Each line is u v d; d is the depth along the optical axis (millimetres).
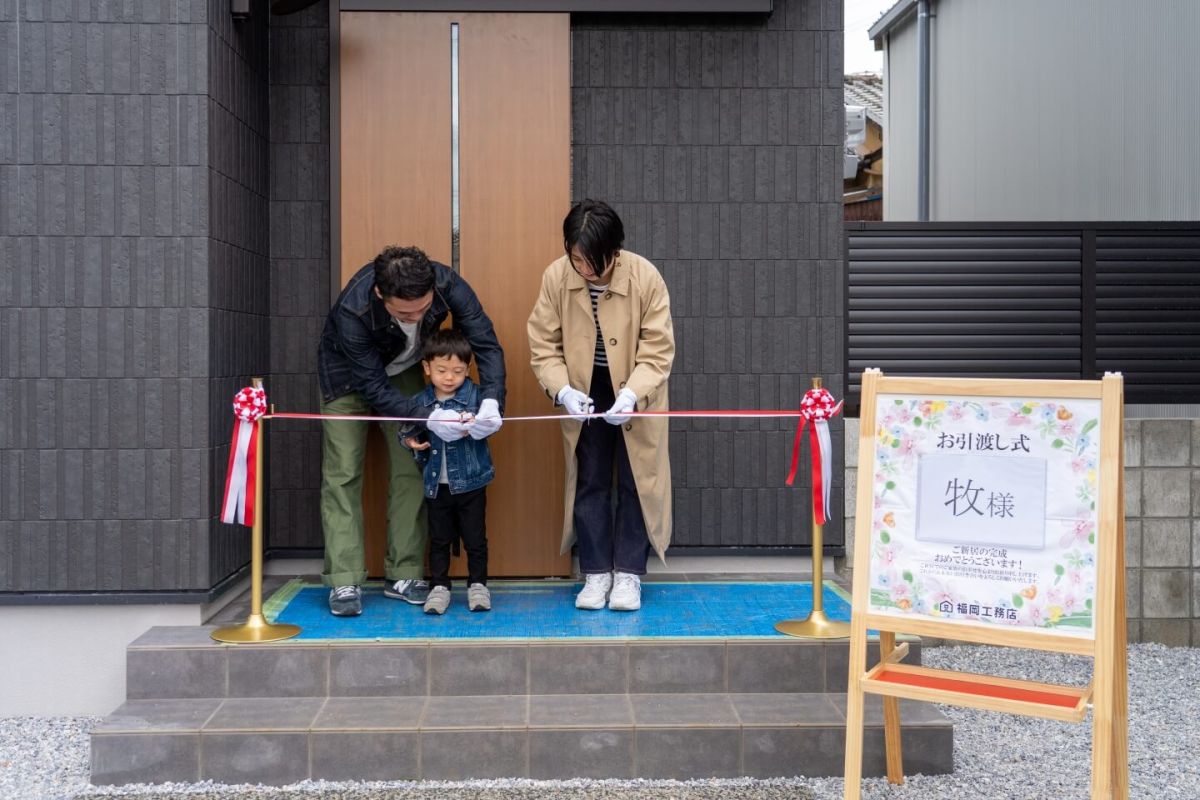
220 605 3648
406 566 3736
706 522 4137
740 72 4090
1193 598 4332
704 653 3205
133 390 3449
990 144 6961
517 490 4062
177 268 3447
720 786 2885
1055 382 2455
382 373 3492
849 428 4180
